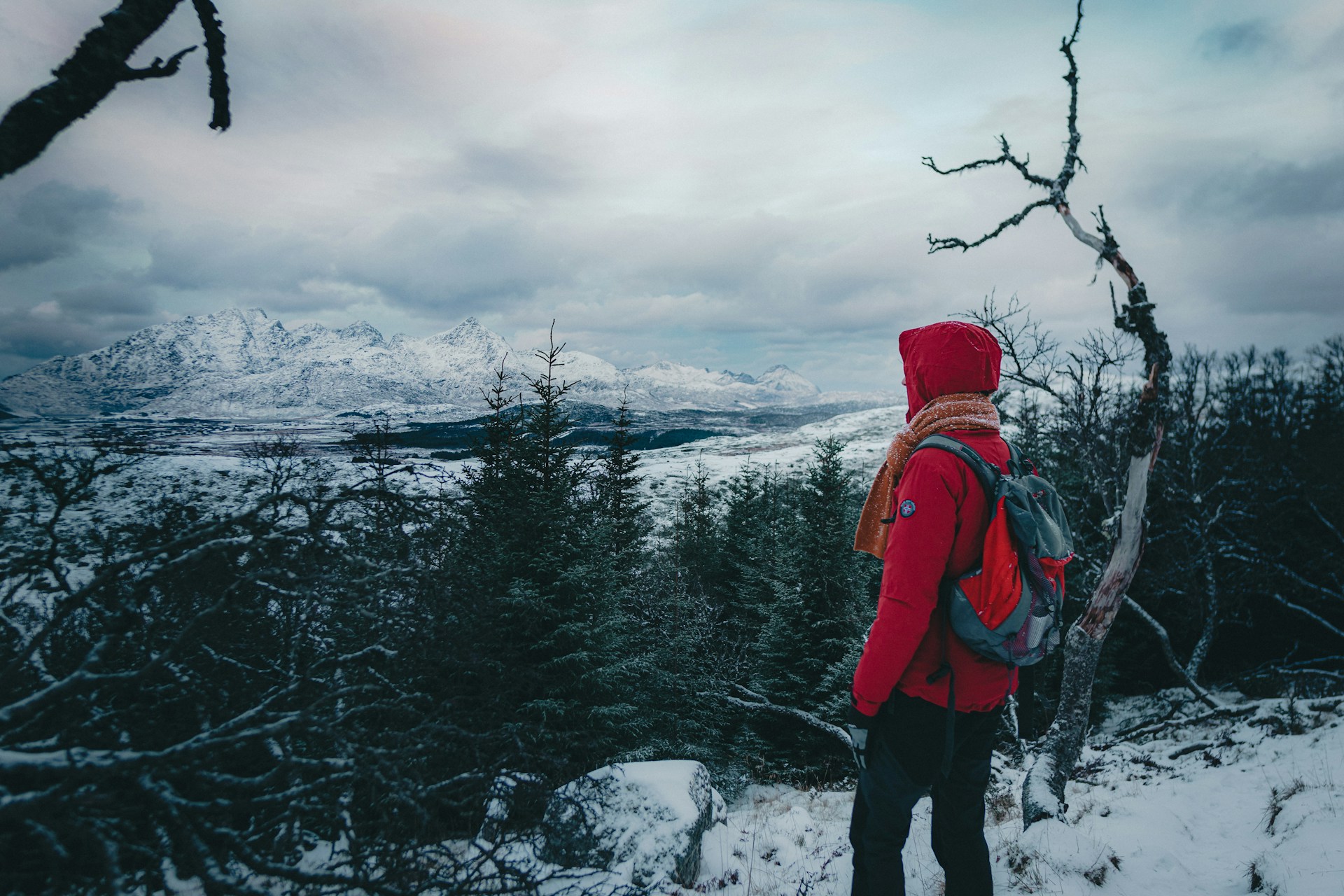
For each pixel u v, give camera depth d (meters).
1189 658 18.19
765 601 14.11
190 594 2.45
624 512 13.02
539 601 6.82
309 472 3.54
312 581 2.25
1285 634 17.81
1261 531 16.72
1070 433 11.33
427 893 2.48
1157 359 4.78
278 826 2.37
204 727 2.23
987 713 1.94
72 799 1.47
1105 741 10.86
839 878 3.09
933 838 2.34
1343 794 3.31
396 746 2.24
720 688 10.78
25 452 2.95
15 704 1.52
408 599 2.62
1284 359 19.31
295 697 2.41
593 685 7.56
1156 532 16.44
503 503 7.81
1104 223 5.03
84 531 2.72
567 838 3.34
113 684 1.66
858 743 1.96
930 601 1.73
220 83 1.79
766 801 9.19
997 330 10.84
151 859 1.83
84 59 1.36
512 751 2.57
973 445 1.89
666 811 3.79
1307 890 2.32
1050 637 1.81
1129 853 3.06
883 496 2.14
